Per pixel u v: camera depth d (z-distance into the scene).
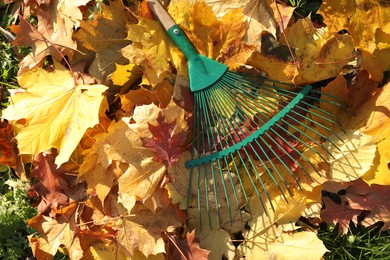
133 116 1.52
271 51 1.57
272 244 1.54
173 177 1.55
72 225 1.59
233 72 1.58
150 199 1.53
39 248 1.59
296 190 1.56
